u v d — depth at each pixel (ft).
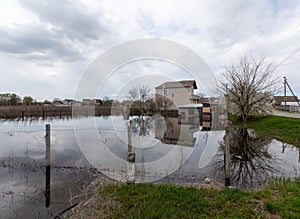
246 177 15.84
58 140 29.48
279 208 8.75
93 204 10.42
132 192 11.10
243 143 30.58
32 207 10.79
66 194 12.31
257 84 46.68
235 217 8.21
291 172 17.26
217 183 13.97
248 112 46.57
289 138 32.48
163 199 9.93
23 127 45.24
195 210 8.86
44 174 15.90
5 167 17.65
